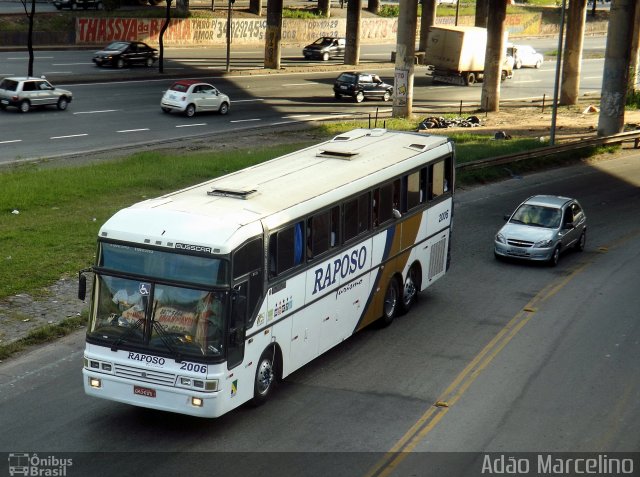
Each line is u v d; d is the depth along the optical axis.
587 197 46.12
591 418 19.80
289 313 20.16
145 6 108.25
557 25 150.75
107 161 46.06
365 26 125.50
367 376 21.86
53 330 23.47
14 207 35.62
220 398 17.66
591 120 72.06
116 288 18.02
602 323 26.69
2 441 17.56
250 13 113.44
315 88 80.38
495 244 33.47
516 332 25.59
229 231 17.95
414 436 18.55
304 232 20.56
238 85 78.00
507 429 19.08
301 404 19.98
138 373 17.84
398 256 25.70
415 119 67.56
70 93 61.31
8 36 85.19
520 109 76.88
